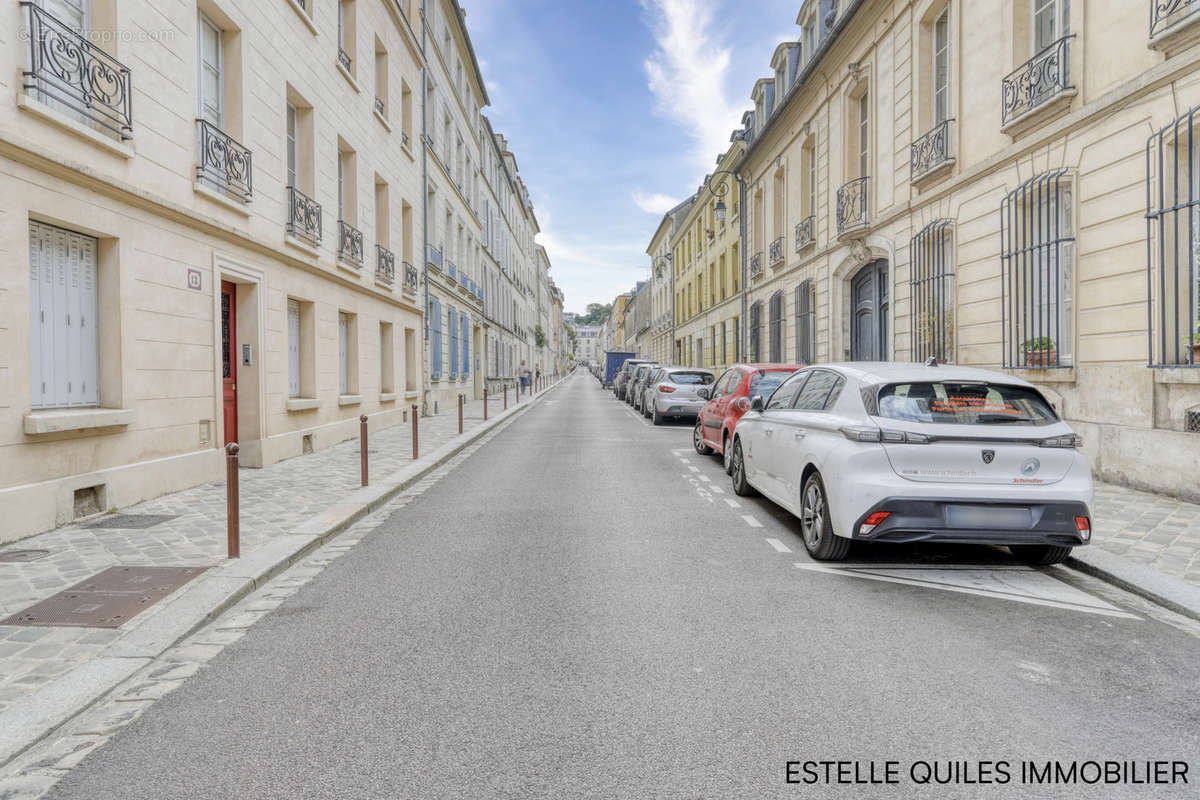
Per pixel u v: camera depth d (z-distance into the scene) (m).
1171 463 7.49
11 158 5.96
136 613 4.40
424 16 21.08
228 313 10.24
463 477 10.27
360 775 2.69
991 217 10.62
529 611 4.54
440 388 23.25
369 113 15.70
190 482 8.71
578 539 6.48
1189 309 7.35
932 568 5.54
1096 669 3.63
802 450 6.03
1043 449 5.07
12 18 5.90
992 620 4.36
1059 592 4.93
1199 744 2.90
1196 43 7.09
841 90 16.52
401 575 5.39
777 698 3.30
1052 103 9.09
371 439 14.77
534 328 67.38
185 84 8.52
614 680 3.50
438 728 3.04
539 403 31.48
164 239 8.19
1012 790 2.58
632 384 28.66
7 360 5.98
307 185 12.55
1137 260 7.89
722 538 6.52
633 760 2.78
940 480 5.04
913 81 13.11
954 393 5.35
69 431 6.73
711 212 32.59
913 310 12.87
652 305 59.66
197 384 8.92
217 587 4.86
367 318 15.70
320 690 3.43
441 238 23.55
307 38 12.27
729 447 10.08
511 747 2.88
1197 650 3.89
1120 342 8.16
